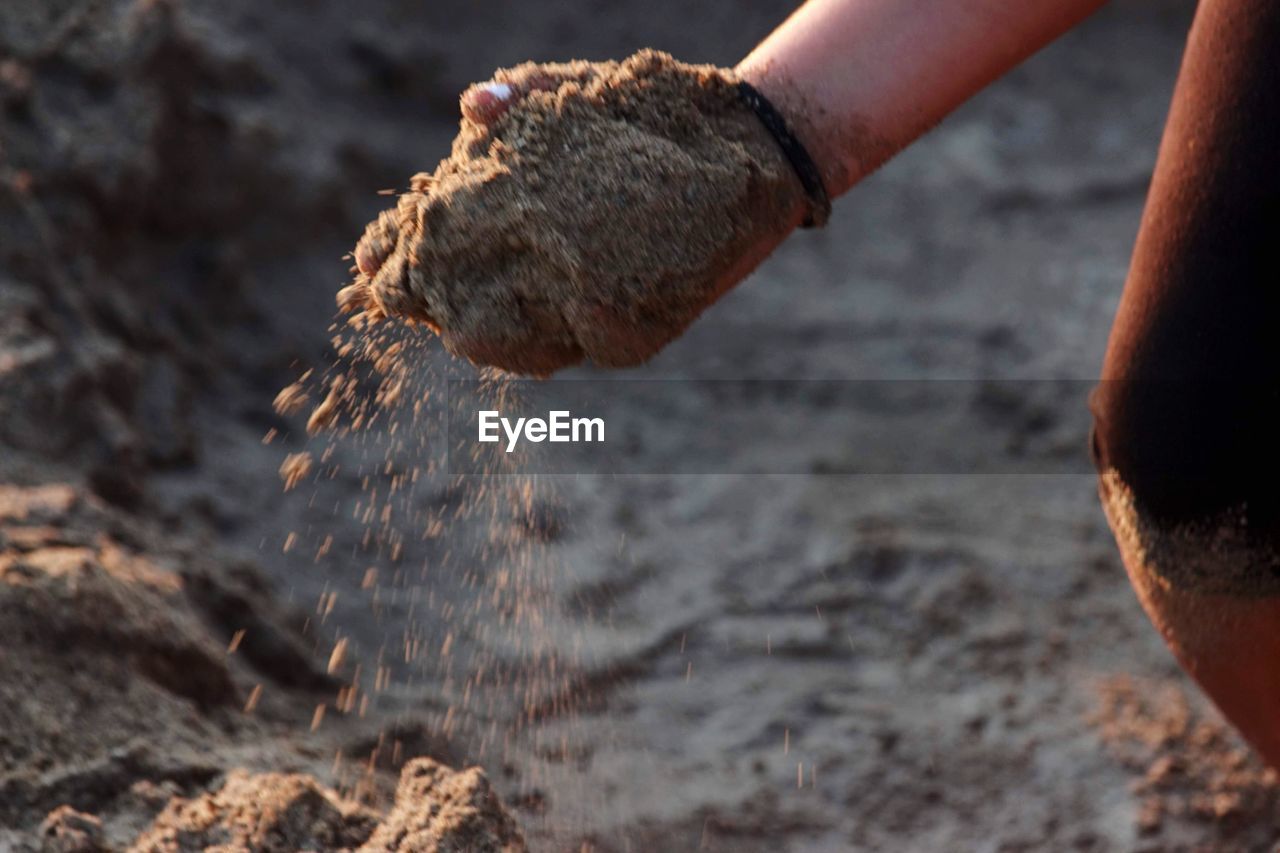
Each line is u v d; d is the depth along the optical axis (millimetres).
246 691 2061
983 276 4527
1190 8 6211
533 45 5301
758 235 1246
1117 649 2707
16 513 2100
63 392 2529
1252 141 1235
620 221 1199
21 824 1540
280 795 1513
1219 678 1357
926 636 2730
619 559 2902
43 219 2922
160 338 3150
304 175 3791
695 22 5641
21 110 3104
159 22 3354
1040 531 3143
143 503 2574
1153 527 1323
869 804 2254
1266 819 2211
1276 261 1229
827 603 2824
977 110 5547
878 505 3217
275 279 3639
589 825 2070
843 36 1257
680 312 1233
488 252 1223
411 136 4598
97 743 1676
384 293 1276
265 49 4316
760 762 2328
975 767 2344
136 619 1858
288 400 3027
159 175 3365
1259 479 1249
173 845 1480
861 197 4973
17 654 1707
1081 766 2340
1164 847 2150
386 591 2639
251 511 2811
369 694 2275
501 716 2314
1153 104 5727
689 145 1234
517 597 2688
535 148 1223
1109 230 4832
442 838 1408
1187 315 1268
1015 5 1235
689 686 2539
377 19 4910
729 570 2924
